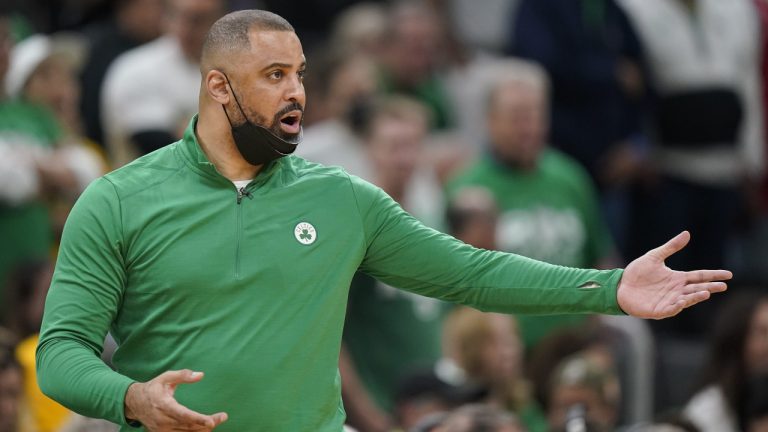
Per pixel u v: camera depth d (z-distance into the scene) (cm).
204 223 1478
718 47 3762
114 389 1369
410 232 1551
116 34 3453
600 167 3756
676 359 3584
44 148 3002
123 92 3234
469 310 2817
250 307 1464
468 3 4262
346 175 1550
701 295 1459
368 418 2852
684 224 3772
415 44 3869
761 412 2656
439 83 3953
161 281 1461
